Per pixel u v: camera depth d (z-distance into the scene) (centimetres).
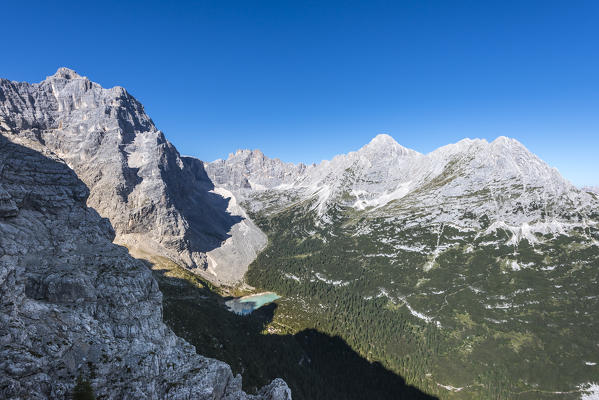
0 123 18988
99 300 6119
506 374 15450
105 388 4184
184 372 5256
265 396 5703
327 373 15562
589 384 14388
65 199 8544
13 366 3453
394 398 14688
